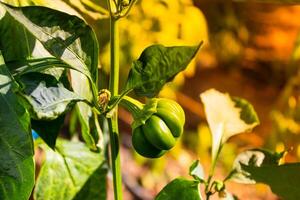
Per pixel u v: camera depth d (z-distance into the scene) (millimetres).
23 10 525
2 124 512
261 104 4020
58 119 595
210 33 3699
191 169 638
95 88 574
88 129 648
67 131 2262
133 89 589
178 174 2826
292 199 643
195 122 3477
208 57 3924
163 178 2758
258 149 701
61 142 727
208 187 667
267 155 700
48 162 713
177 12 2295
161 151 599
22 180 513
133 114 592
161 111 592
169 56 574
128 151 2863
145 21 2150
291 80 2434
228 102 749
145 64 583
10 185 513
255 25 4277
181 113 600
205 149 2918
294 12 4363
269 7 4273
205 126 2908
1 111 513
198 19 2400
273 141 2359
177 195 620
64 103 546
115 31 606
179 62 573
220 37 3752
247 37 4066
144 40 2160
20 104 515
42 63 569
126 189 2537
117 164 624
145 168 2762
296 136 2342
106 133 835
